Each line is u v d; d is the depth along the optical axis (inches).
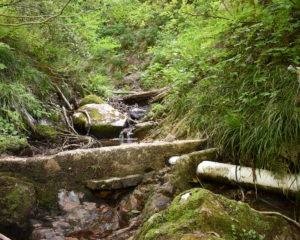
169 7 131.5
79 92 245.9
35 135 165.5
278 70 109.1
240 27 115.2
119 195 113.0
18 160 107.1
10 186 99.0
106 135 188.2
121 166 117.0
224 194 98.7
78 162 112.7
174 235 61.6
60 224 98.1
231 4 120.6
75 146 162.7
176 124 161.8
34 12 138.7
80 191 111.1
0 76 173.9
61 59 233.3
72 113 208.5
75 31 226.2
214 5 118.6
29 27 188.9
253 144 94.6
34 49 208.8
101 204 109.7
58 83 225.5
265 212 80.0
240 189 96.4
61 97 215.6
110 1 136.9
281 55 106.7
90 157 114.2
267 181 88.8
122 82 356.2
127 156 118.0
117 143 173.6
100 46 271.0
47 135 167.2
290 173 84.7
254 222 70.6
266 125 93.3
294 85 97.2
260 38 108.2
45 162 109.3
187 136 142.9
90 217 102.0
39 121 181.0
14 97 167.9
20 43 192.4
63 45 237.1
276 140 87.4
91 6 140.5
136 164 118.6
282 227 73.1
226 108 120.2
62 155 111.3
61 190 109.0
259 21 108.7
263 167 91.5
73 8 148.4
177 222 66.6
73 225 98.2
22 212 97.5
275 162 87.3
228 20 108.7
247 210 72.9
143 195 109.0
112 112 204.2
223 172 99.8
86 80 258.7
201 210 66.5
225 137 107.4
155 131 176.7
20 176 106.1
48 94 208.8
